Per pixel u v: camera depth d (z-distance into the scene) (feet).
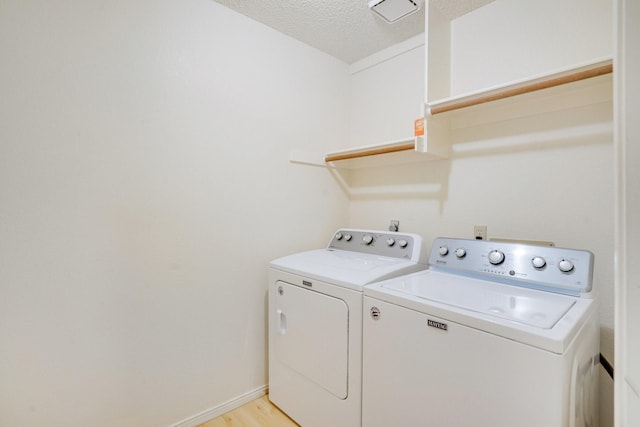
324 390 4.88
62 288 4.22
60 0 4.14
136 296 4.83
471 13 5.90
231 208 5.87
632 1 1.56
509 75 5.46
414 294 3.89
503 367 3.00
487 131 5.69
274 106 6.50
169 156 5.11
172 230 5.16
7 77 3.82
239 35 5.94
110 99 4.54
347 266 5.33
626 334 1.51
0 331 3.84
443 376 3.43
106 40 4.50
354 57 7.73
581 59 4.75
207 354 5.61
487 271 4.50
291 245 6.84
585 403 3.46
